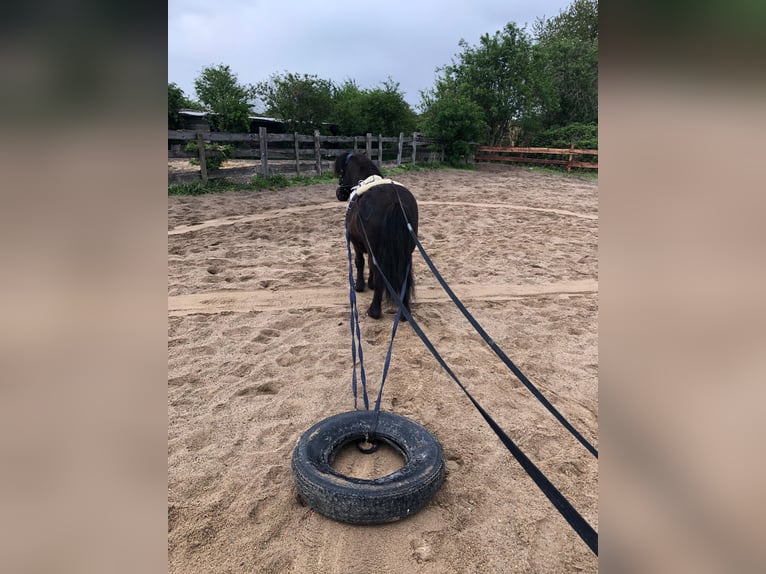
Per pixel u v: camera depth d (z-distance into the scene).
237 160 14.67
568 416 3.23
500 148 20.33
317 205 9.89
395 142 17.00
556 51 24.02
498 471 2.71
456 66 21.81
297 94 15.24
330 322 4.55
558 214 10.09
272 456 2.80
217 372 3.67
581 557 2.19
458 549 2.21
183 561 2.12
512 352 4.11
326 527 2.33
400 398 3.40
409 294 4.20
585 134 21.23
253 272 5.82
